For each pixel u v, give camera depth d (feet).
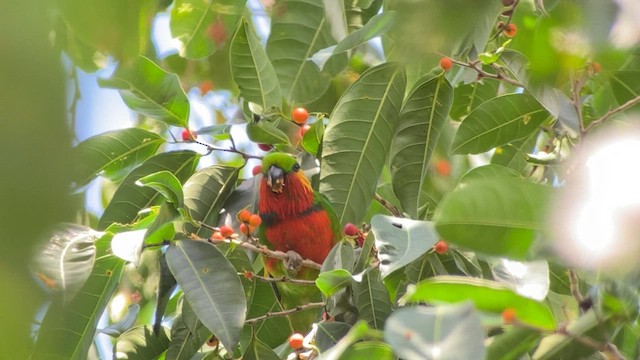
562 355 16.60
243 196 28.22
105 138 26.78
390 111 25.64
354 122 25.64
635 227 11.96
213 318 20.97
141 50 6.74
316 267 29.66
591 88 26.11
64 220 4.74
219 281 21.75
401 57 8.25
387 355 16.46
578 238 12.60
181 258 22.18
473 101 30.35
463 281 14.08
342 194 25.59
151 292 27.99
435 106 25.38
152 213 24.22
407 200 25.25
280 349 29.78
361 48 33.55
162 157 27.58
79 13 5.81
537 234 13.09
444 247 23.82
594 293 16.66
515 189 13.10
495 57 22.74
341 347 13.61
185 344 24.53
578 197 12.62
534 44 11.41
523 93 27.30
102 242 22.17
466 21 8.02
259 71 27.66
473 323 11.69
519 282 19.72
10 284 4.70
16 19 4.57
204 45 24.99
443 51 8.31
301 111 28.19
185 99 26.04
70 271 19.42
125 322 27.61
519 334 15.01
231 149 27.99
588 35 10.68
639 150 12.40
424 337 11.55
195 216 26.50
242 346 27.81
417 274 24.23
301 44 28.68
